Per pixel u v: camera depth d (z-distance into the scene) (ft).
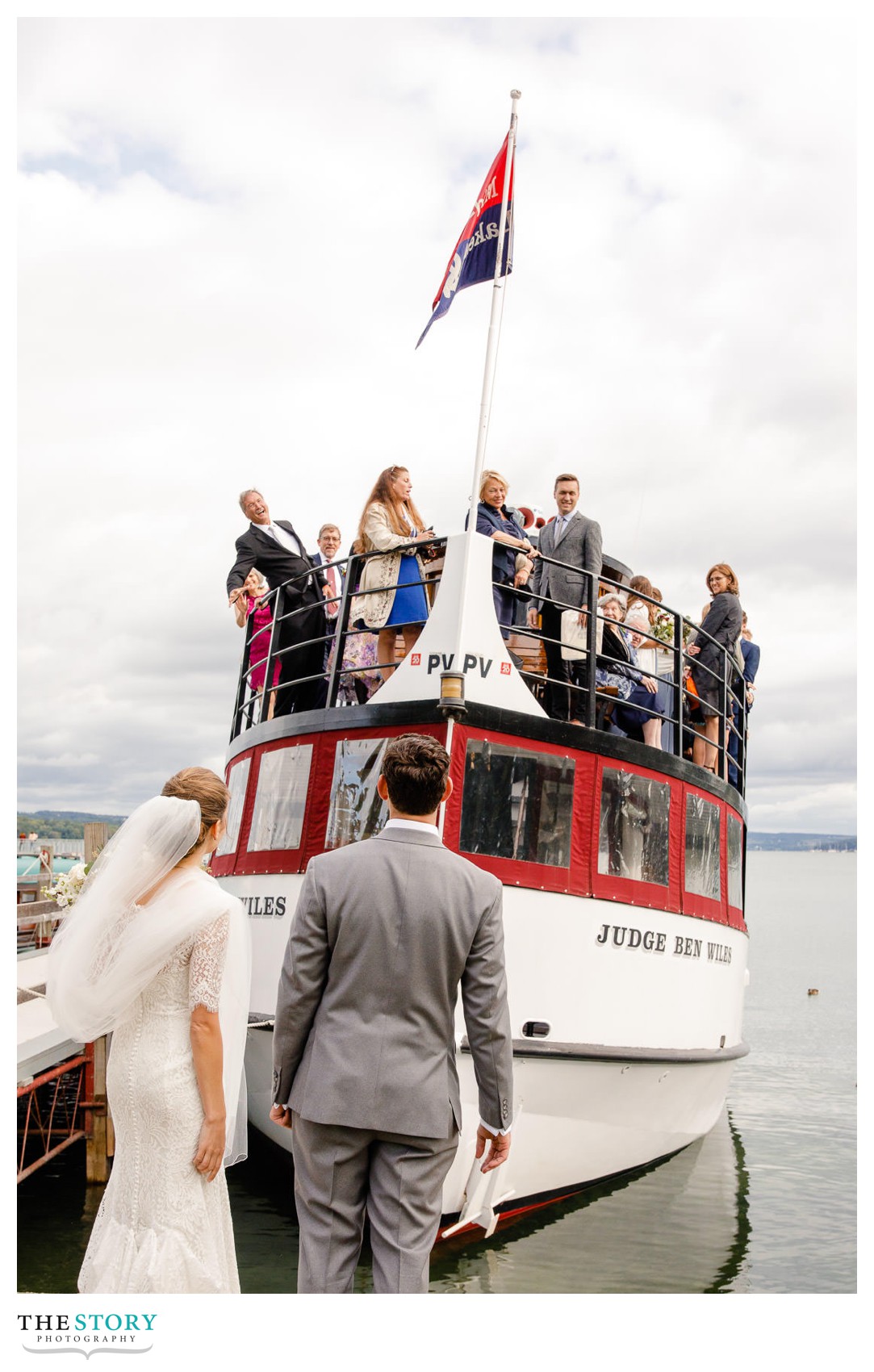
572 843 28.35
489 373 27.81
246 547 40.01
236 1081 15.14
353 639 35.60
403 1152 13.76
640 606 38.88
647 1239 29.50
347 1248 13.91
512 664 27.96
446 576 27.55
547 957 27.45
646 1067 30.19
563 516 34.01
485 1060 14.19
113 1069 14.43
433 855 14.49
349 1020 13.99
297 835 29.60
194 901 14.57
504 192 29.09
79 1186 33.01
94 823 50.57
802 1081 62.03
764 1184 37.45
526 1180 27.86
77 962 14.12
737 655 40.60
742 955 39.93
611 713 34.63
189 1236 14.15
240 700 39.96
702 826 34.19
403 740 15.03
